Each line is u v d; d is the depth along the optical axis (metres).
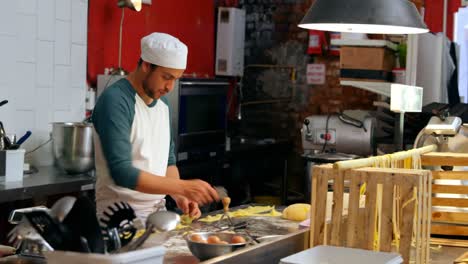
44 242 2.08
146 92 3.30
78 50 5.77
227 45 7.72
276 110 8.02
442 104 5.79
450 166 3.29
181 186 3.04
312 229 2.65
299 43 7.88
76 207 1.92
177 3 7.09
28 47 5.31
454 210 3.20
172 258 2.68
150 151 3.40
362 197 2.91
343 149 6.38
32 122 5.38
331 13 3.30
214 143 6.46
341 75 6.18
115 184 3.29
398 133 4.16
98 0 6.06
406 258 2.52
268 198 7.34
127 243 2.07
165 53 3.20
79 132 4.93
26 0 5.27
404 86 3.76
